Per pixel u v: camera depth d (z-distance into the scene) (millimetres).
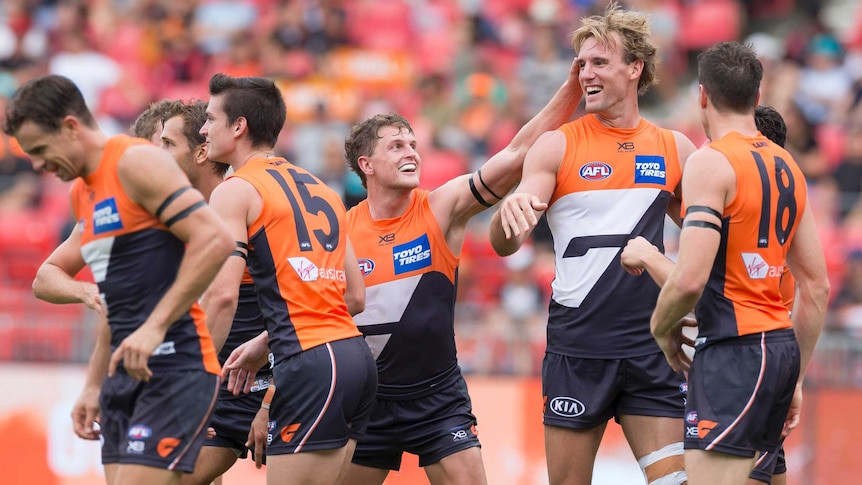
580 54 19703
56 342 32812
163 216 15219
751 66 17109
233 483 30797
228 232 15414
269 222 17953
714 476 16531
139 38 57188
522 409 31156
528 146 20484
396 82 56094
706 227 16250
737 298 16750
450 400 20875
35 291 18312
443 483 20719
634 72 19578
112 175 15336
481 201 20766
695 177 16547
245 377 18953
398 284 20547
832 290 37688
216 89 18953
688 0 61500
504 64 56375
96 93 53438
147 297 15508
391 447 20984
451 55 56375
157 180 15125
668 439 19219
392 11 58531
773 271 16891
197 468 20297
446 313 20844
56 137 15156
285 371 17703
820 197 42969
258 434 19016
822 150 49875
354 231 20984
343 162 41469
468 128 50188
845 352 31594
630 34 19438
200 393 15719
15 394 31688
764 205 16641
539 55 54594
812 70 55031
